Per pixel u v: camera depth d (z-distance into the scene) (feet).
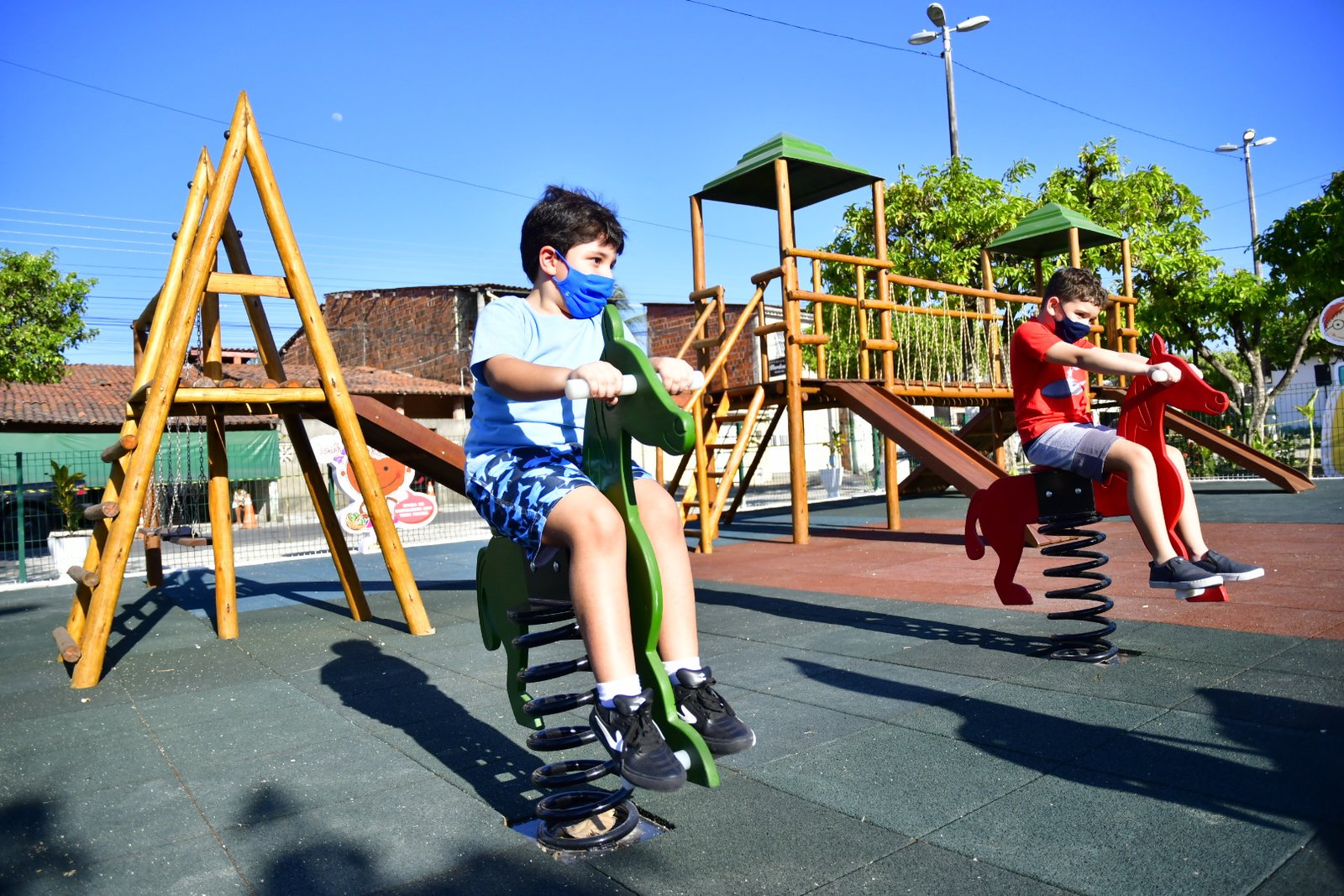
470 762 9.68
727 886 6.42
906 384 32.12
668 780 5.66
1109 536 26.02
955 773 8.37
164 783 9.45
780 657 13.64
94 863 7.45
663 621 6.66
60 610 24.93
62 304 64.03
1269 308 57.82
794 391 29.12
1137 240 60.70
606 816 7.72
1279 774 7.76
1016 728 9.52
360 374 91.66
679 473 30.99
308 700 12.85
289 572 31.89
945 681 11.63
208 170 19.39
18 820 8.53
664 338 90.53
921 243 60.13
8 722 12.41
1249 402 65.98
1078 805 7.43
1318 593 15.85
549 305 7.50
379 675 14.26
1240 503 33.81
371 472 17.72
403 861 7.19
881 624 15.69
